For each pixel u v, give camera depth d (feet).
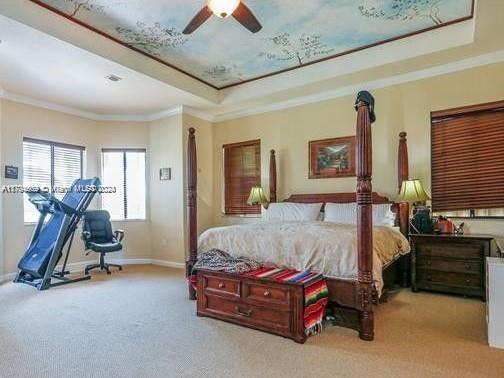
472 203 13.16
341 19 11.48
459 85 13.41
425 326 9.39
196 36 12.51
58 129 18.07
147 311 10.93
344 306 9.21
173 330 9.25
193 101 17.67
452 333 8.89
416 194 12.71
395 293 12.68
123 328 9.44
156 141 19.94
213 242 11.83
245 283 9.38
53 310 11.10
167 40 12.77
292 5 10.61
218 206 20.56
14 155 16.06
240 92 17.54
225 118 20.35
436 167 13.92
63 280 15.26
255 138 19.12
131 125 20.31
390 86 14.89
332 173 16.48
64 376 6.88
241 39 12.80
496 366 7.12
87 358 7.64
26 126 16.62
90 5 10.40
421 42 12.60
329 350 7.94
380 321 9.80
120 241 18.28
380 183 15.05
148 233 20.20
